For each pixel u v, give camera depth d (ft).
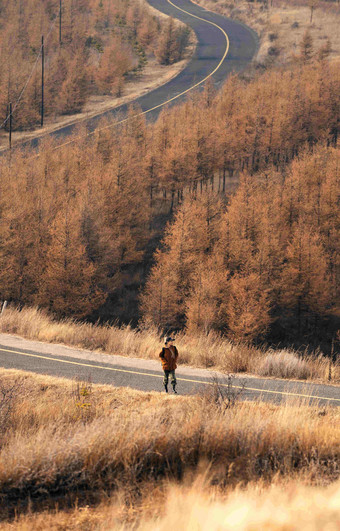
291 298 184.44
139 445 19.94
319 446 21.34
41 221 184.75
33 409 28.91
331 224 197.47
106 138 229.86
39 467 18.11
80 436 19.89
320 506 11.41
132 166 214.07
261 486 16.75
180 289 174.70
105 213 191.52
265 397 34.04
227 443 21.07
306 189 207.10
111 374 40.65
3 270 173.88
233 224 183.52
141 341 52.90
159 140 237.04
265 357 45.21
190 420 22.82
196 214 193.16
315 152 232.32
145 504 16.24
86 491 17.63
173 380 34.63
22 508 16.31
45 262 178.91
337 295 197.26
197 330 151.43
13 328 58.95
